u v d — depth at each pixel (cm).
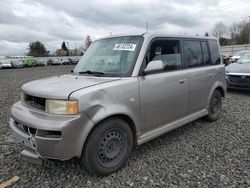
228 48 4972
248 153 384
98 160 313
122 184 307
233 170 333
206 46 507
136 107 345
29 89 329
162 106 387
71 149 288
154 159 369
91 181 315
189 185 301
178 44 433
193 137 454
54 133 286
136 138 356
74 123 283
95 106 298
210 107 520
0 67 4122
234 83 830
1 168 349
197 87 461
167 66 403
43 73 2514
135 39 381
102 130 309
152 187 300
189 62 452
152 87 365
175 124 421
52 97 293
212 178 315
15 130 326
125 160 344
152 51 378
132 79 341
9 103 786
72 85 313
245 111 621
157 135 387
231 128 498
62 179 320
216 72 520
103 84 315
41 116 296
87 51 443
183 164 353
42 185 308
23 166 354
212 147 409
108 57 386
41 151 289
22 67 4431
